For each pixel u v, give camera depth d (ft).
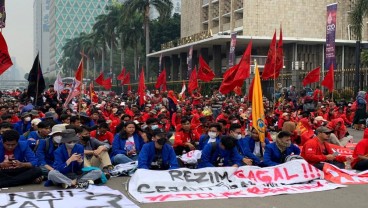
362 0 104.94
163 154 32.63
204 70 86.84
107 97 143.64
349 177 33.14
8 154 31.32
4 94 162.50
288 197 28.27
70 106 77.46
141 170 30.27
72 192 28.30
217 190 29.91
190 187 30.30
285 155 34.37
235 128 35.55
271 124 57.00
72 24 555.28
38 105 61.52
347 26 185.47
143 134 38.06
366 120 72.79
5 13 107.55
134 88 222.69
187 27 246.47
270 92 117.29
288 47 178.91
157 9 209.97
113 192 28.35
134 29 235.61
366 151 35.91
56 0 549.54
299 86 118.11
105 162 35.06
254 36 173.06
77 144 31.99
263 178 31.73
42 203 25.63
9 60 43.60
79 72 55.57
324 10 190.08
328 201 27.12
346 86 104.99
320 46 180.14
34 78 58.80
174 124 56.90
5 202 25.79
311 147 35.06
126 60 311.68
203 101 95.45
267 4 184.96
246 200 27.48
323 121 49.26
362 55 136.26
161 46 236.84
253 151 36.35
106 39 268.21
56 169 31.12
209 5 222.89
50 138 33.22
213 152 33.30
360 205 26.20
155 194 28.76
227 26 207.21
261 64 168.55
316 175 32.81
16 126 45.73
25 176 31.12
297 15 187.32
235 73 52.21
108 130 41.81
